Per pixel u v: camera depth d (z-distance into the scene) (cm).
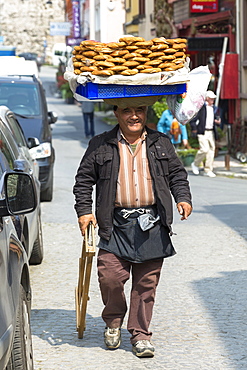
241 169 2217
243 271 990
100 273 670
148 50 633
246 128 2452
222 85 2647
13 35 10688
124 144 659
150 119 2800
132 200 657
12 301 505
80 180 668
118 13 4725
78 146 3059
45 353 683
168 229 660
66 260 1082
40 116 1712
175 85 652
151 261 669
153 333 736
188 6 3141
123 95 636
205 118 2105
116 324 691
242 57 2622
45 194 1638
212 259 1066
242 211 1477
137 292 679
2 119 895
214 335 726
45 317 797
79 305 742
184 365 647
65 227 1344
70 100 5619
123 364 653
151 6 3897
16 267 542
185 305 831
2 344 455
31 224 905
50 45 10806
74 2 6712
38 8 10706
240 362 652
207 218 1408
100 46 629
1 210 493
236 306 825
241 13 2608
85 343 711
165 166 658
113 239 664
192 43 2725
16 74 1844
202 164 2253
